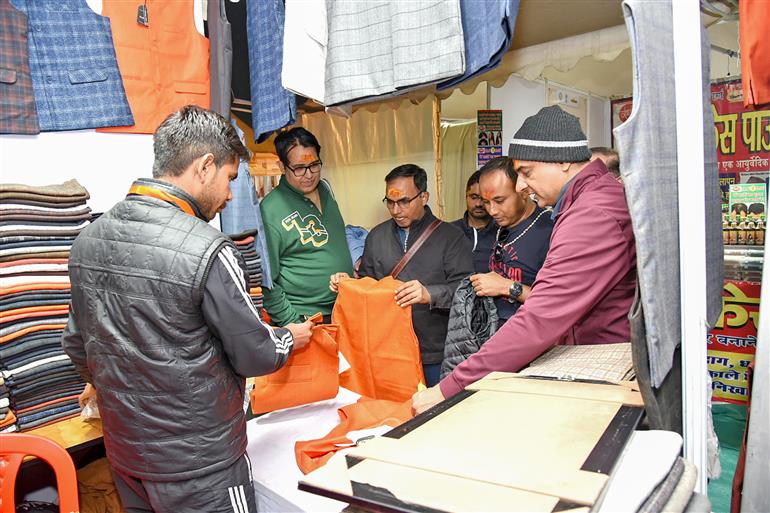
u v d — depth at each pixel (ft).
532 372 3.71
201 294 3.61
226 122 4.22
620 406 2.94
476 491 2.11
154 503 3.91
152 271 3.60
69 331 4.23
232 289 3.72
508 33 4.75
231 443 3.95
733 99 10.71
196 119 4.00
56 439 4.97
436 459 2.41
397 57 5.41
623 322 4.09
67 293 5.48
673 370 3.44
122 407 3.80
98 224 3.92
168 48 6.52
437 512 2.01
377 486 2.22
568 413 2.86
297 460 4.43
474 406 3.07
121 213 3.84
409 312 6.06
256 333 3.82
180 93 6.65
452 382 4.08
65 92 5.80
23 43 5.48
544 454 2.38
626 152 2.77
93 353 3.88
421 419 2.91
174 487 3.84
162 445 3.78
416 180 6.66
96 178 6.12
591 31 7.50
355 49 5.88
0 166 5.48
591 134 15.87
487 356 3.89
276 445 4.82
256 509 4.18
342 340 6.51
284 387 5.09
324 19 5.96
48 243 5.36
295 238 6.98
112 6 6.06
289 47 5.85
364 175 11.37
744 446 4.94
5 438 4.29
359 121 11.23
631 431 2.60
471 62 5.14
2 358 4.98
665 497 2.21
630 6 2.76
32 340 5.16
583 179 3.97
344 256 7.50
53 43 5.72
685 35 3.05
